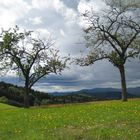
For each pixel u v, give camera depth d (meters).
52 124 28.11
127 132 22.12
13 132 26.62
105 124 25.81
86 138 21.88
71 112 38.00
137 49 71.12
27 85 79.69
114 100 74.00
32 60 79.62
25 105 79.19
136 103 45.97
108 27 71.75
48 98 159.50
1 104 97.31
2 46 77.50
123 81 70.25
